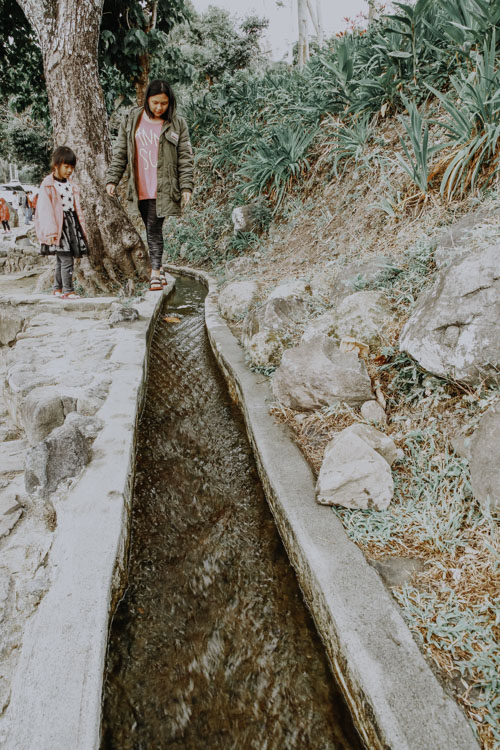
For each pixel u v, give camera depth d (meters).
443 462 1.83
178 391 3.16
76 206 4.52
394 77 5.20
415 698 1.10
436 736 1.02
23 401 2.44
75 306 4.40
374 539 1.63
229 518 2.03
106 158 5.32
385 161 4.41
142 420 2.72
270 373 2.89
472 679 1.15
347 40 7.01
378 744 1.08
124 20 8.28
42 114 9.95
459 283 1.97
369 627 1.28
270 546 1.87
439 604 1.36
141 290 5.19
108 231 5.31
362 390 2.28
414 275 2.70
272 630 1.52
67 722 1.05
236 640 1.49
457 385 1.97
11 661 1.21
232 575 1.74
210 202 8.35
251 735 1.23
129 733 1.22
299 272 4.39
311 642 1.47
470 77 3.85
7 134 20.53
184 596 1.64
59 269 4.70
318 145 6.14
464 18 4.26
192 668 1.40
